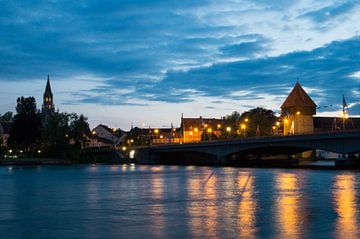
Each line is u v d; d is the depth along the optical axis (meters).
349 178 85.81
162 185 77.44
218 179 89.12
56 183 86.12
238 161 182.12
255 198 56.72
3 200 58.72
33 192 68.81
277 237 34.62
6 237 36.28
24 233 37.56
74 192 68.06
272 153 166.12
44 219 43.59
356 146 114.38
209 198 57.34
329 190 64.75
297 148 143.50
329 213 44.50
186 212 46.09
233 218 42.34
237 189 68.12
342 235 35.16
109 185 79.69
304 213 44.66
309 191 63.69
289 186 71.50
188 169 136.38
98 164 199.50
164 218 42.84
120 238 35.16
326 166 137.38
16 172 129.38
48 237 36.06
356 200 53.72
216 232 36.47
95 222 41.50
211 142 160.62
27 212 48.06
